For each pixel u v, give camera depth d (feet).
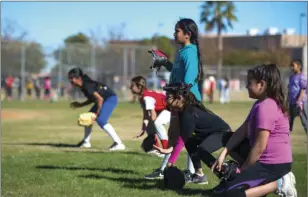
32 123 52.90
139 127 45.47
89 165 24.75
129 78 102.22
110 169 23.71
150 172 23.03
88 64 99.09
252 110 15.81
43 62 101.81
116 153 29.35
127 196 18.29
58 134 42.47
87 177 21.75
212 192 17.40
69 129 46.85
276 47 167.12
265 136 15.29
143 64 101.96
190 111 18.17
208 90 98.43
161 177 21.40
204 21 162.61
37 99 101.55
